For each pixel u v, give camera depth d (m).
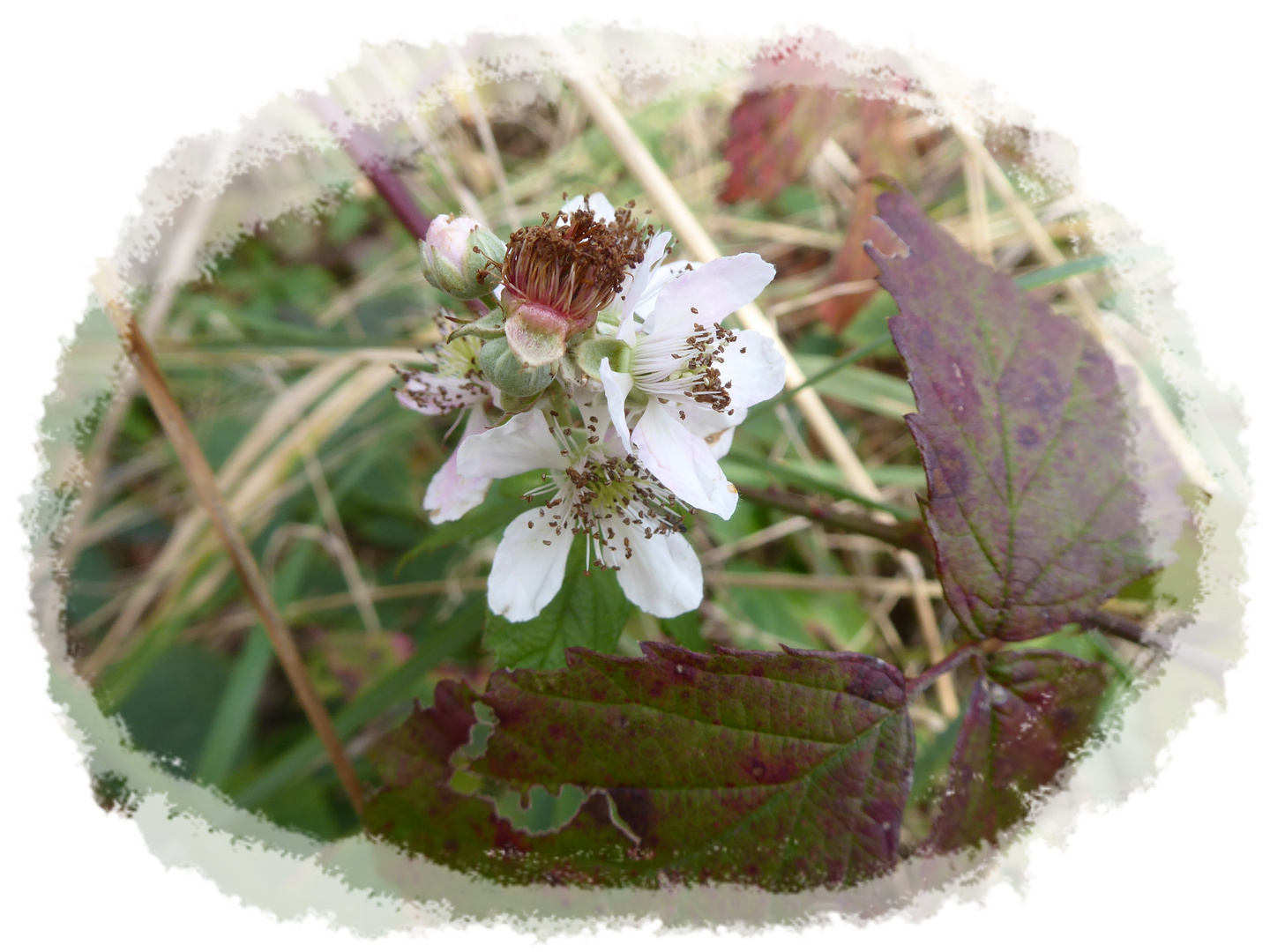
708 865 0.10
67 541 0.16
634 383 0.10
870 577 0.18
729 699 0.10
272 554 0.18
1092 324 0.17
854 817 0.10
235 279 0.20
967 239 0.19
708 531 0.18
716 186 0.20
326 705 0.17
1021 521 0.11
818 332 0.20
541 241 0.10
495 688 0.10
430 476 0.19
